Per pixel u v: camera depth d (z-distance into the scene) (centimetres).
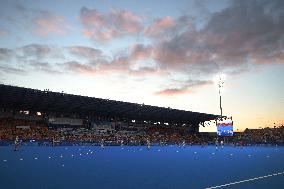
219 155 3462
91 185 1234
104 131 6694
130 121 7300
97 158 2748
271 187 1237
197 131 8650
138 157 2962
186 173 1689
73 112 6169
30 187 1169
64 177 1459
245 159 2864
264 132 9319
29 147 4528
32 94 4894
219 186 1249
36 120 5853
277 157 3203
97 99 5456
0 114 5453
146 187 1204
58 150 3881
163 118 7538
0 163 2125
